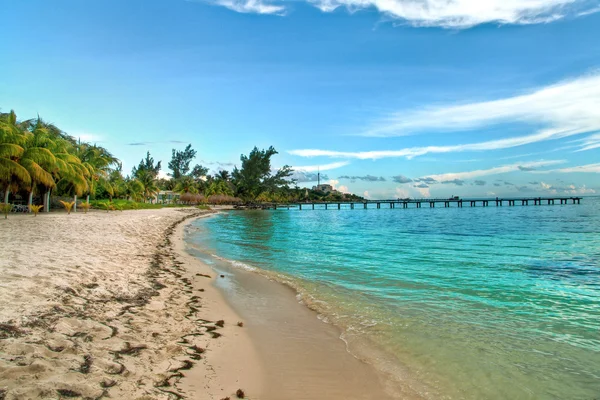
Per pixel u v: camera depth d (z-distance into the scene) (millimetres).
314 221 46688
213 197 93688
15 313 5387
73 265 9367
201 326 6633
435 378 5133
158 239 21000
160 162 119375
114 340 5168
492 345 6250
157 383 4203
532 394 4719
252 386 4648
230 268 13445
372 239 24406
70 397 3477
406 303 8812
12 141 29609
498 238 24516
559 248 19281
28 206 33156
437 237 25531
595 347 6133
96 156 44031
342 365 5477
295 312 8094
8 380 3570
